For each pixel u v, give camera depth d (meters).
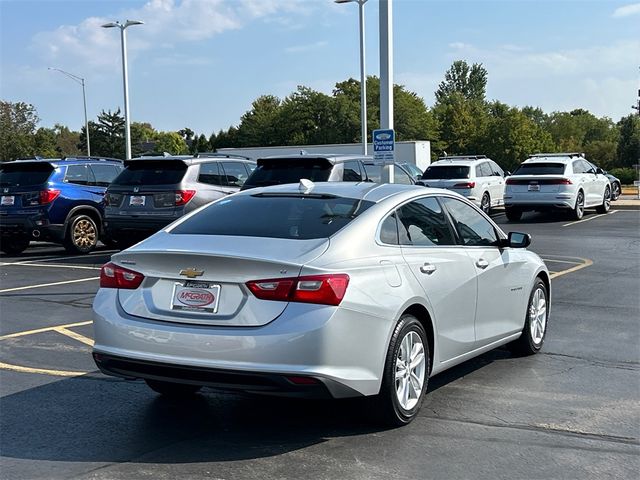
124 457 4.64
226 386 4.53
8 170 15.62
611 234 18.05
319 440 4.88
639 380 6.24
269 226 5.21
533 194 21.58
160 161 13.99
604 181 24.11
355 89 92.94
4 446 4.84
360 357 4.66
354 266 4.77
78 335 8.09
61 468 4.47
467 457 4.58
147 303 4.84
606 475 4.31
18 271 13.23
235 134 99.56
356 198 5.54
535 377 6.34
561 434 4.97
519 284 6.76
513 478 4.27
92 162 16.19
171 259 4.74
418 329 5.21
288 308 4.48
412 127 86.75
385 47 13.21
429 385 6.12
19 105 73.38
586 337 7.79
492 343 6.36
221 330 4.53
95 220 16.03
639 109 33.16
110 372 4.98
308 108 86.88
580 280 11.35
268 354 4.42
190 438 4.96
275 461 4.53
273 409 5.56
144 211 13.83
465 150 98.00
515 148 89.06
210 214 5.64
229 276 4.61
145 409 5.60
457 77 148.62
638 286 10.80
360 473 4.34
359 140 85.25
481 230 6.47
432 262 5.50
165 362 4.64
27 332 8.23
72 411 5.55
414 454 4.63
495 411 5.45
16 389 6.12
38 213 15.10
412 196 5.74
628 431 5.03
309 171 12.77
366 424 5.13
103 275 5.13
